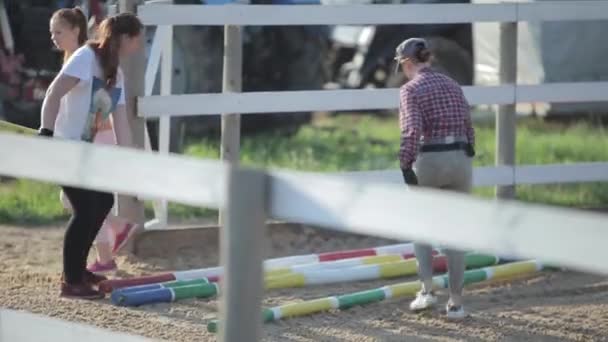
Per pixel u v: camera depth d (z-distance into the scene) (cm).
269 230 3139
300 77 4888
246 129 4819
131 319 2331
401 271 2731
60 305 2414
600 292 2652
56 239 3103
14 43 4294
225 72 2938
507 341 2248
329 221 1177
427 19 2992
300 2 4694
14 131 2481
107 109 2395
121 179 1358
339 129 4962
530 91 3108
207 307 2447
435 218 1112
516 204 1088
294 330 2286
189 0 4269
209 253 2967
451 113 2306
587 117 4944
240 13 2880
